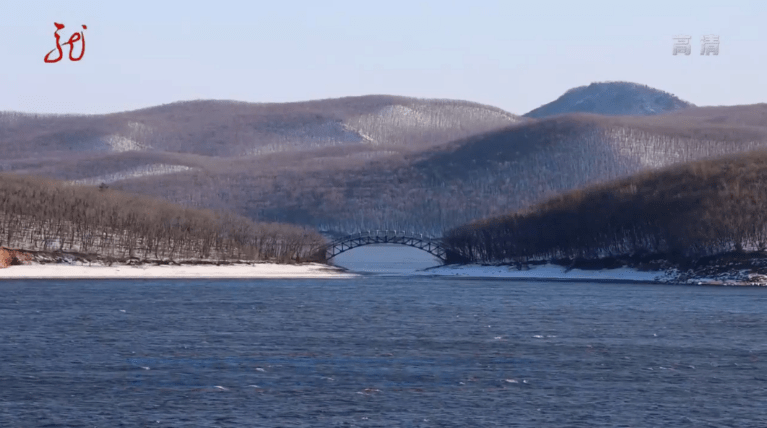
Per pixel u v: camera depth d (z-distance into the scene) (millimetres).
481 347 133125
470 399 97312
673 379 108938
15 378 105812
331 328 155750
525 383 105875
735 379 109062
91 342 134875
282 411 91312
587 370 114438
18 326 153750
